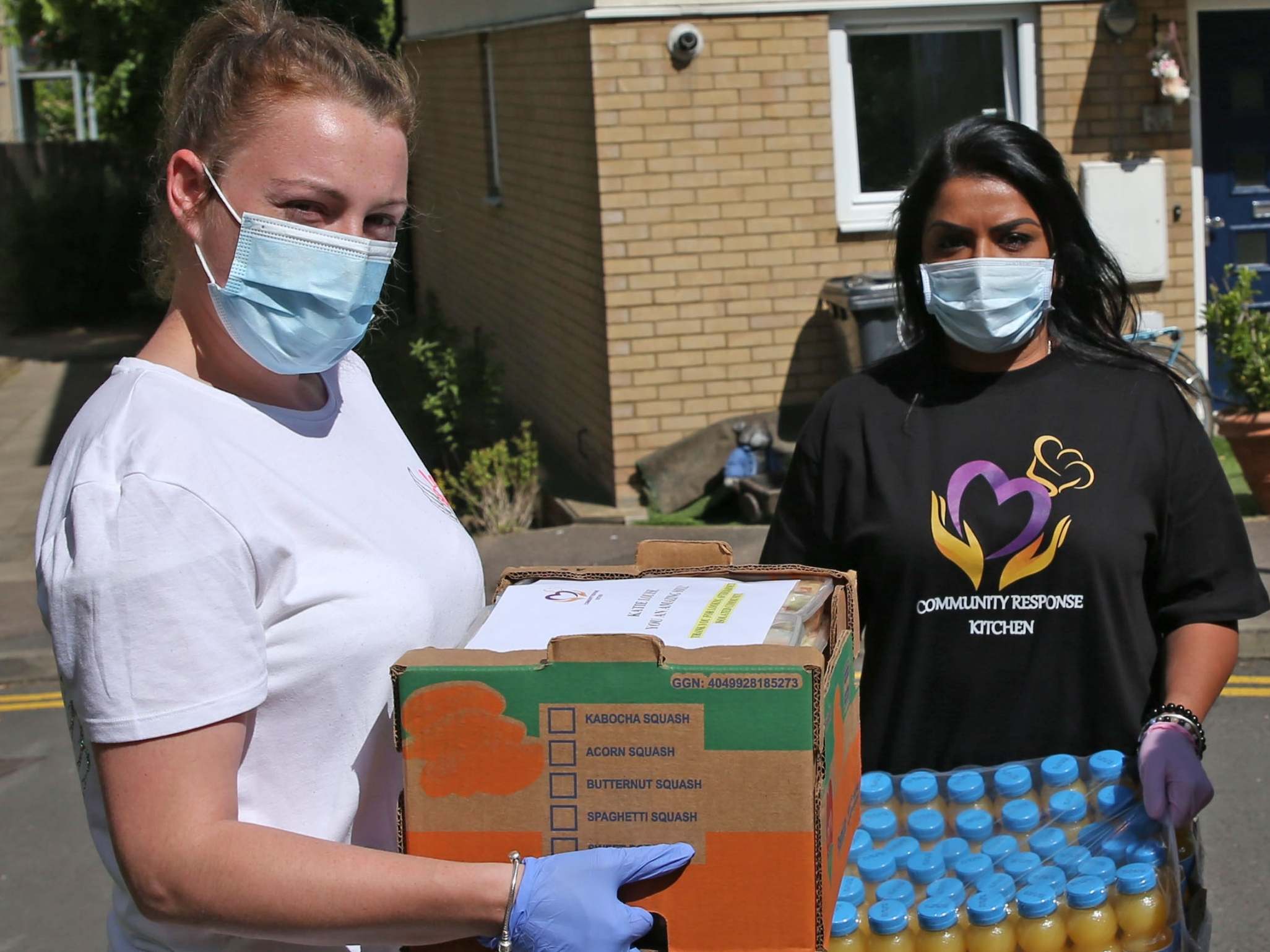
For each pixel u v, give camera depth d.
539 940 1.49
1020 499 2.32
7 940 4.13
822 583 1.84
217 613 1.52
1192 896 1.97
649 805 1.54
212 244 1.68
